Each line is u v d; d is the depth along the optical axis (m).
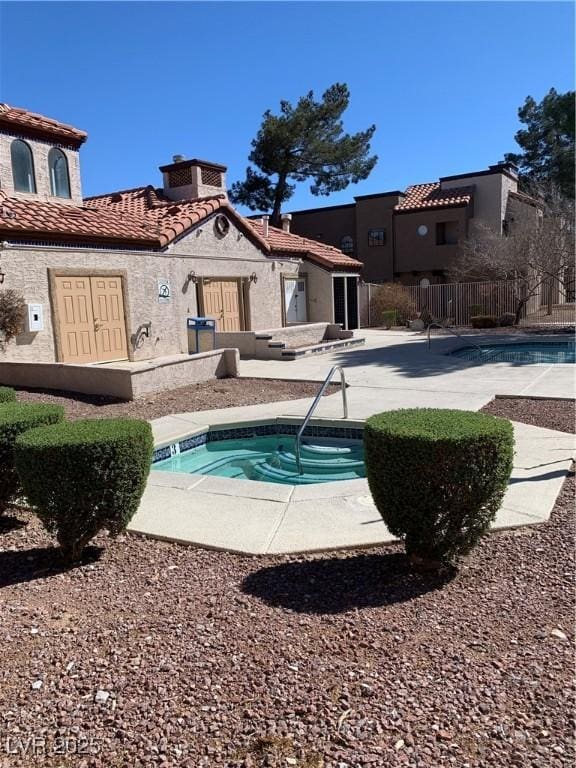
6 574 4.73
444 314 31.03
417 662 3.30
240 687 3.14
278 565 4.66
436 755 2.63
